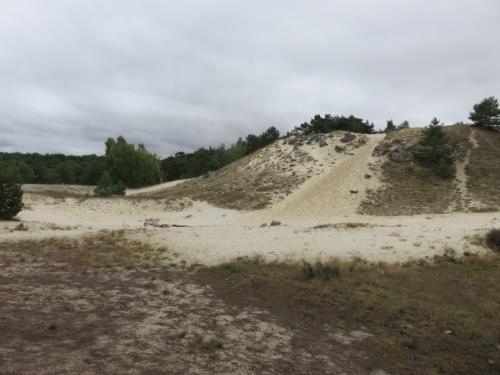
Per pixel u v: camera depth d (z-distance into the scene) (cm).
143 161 6856
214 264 1455
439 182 3838
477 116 5066
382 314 953
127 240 1727
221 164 8169
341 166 4559
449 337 827
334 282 1198
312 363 688
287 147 5550
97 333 729
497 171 3900
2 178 2322
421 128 5338
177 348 695
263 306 999
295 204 3625
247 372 625
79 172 8831
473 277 1270
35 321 763
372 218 2994
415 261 1439
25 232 1880
